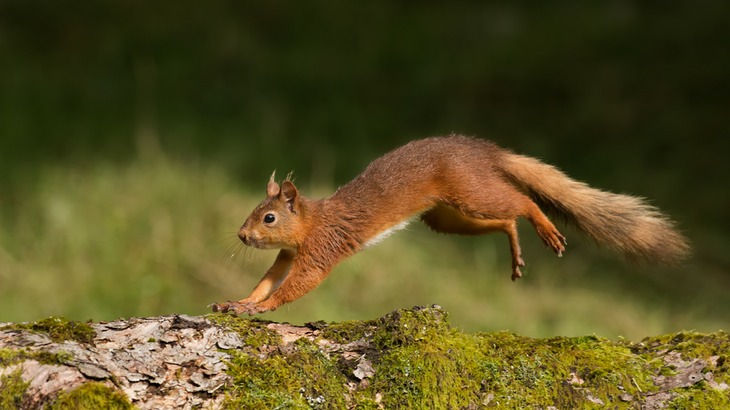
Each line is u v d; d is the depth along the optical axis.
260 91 17.91
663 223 8.35
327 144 16.36
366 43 19.81
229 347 5.56
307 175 15.02
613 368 5.77
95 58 18.48
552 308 12.55
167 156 14.48
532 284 13.05
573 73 18.48
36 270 11.91
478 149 8.12
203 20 19.89
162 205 12.88
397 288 12.48
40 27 19.17
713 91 17.75
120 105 16.91
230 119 16.80
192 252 12.23
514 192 8.01
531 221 8.02
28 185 13.50
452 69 18.86
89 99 17.00
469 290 12.73
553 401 5.61
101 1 20.12
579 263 13.56
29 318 11.32
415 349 5.66
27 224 12.70
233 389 5.34
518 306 12.48
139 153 14.55
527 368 5.73
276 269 7.76
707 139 16.67
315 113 17.45
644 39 19.23
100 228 12.46
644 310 12.79
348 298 12.30
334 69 18.92
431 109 17.83
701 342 6.01
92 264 12.05
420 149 8.02
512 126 17.33
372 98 18.11
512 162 8.27
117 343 5.48
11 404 5.04
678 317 12.73
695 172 16.00
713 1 20.23
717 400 5.55
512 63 18.89
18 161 14.28
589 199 8.30
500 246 13.88
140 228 12.50
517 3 21.38
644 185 15.55
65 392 5.00
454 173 7.87
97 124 15.95
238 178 14.38
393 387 5.53
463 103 18.00
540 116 17.55
